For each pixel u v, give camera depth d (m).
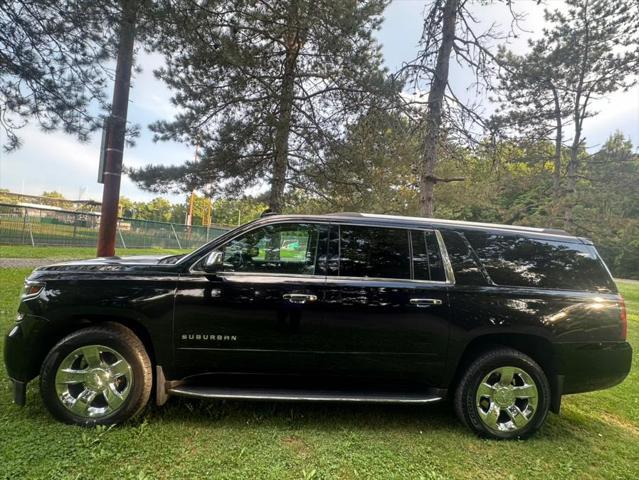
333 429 3.35
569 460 3.08
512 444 3.29
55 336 3.31
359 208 10.45
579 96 17.95
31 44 6.19
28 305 3.21
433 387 3.43
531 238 3.68
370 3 8.83
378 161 9.25
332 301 3.31
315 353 3.30
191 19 6.67
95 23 5.92
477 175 9.85
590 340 3.44
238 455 2.85
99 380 3.18
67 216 19.84
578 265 3.61
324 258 3.46
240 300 3.26
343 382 3.41
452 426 3.55
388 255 3.52
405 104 8.41
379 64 9.30
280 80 9.38
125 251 20.83
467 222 3.79
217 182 10.44
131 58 6.70
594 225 19.62
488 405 3.40
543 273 3.56
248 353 3.27
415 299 3.36
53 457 2.68
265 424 3.35
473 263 3.53
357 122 8.98
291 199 11.30
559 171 19.27
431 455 3.04
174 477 2.57
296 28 8.50
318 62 9.16
